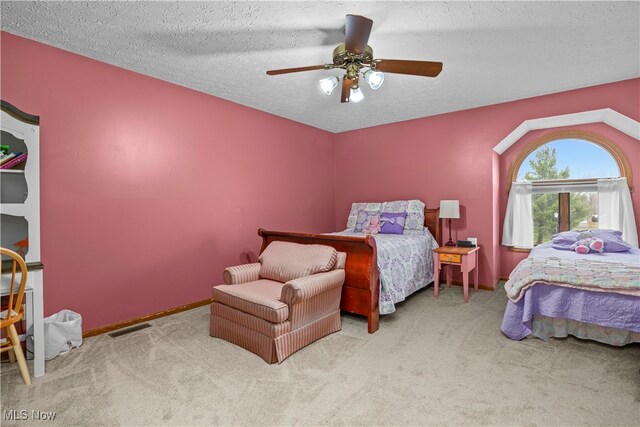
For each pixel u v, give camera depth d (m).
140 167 3.08
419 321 3.05
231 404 1.80
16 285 2.15
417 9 2.11
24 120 2.26
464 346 2.51
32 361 2.31
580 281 2.39
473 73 3.13
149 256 3.15
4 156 2.23
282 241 3.41
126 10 2.09
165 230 3.27
